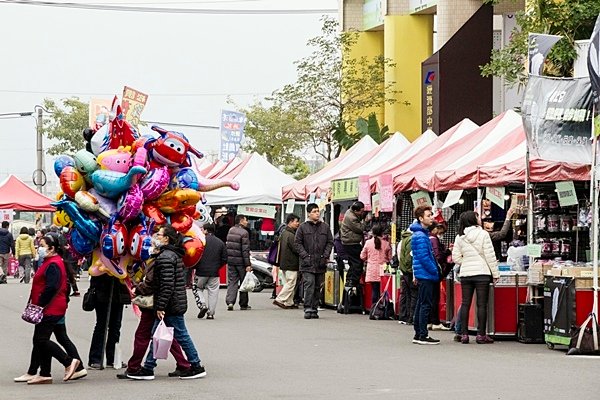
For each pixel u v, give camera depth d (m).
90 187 15.94
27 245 42.47
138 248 15.52
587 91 17.30
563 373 14.81
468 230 18.89
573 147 17.55
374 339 19.91
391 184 23.91
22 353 18.08
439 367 15.59
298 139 53.34
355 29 51.16
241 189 36.06
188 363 14.78
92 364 15.89
